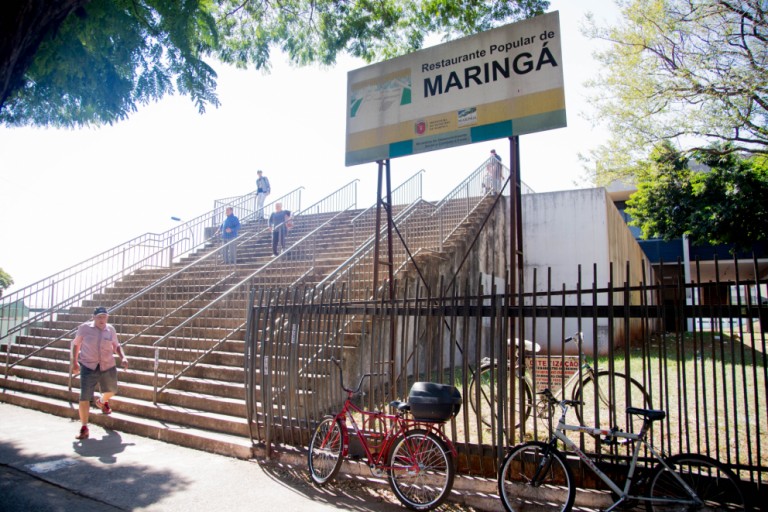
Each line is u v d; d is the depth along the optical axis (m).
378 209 6.70
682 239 27.86
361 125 6.88
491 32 5.93
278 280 10.84
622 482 4.21
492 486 4.55
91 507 4.62
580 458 4.32
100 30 4.90
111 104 5.45
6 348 11.64
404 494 4.67
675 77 13.58
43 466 5.71
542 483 4.34
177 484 5.18
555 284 15.16
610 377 4.34
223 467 5.71
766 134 13.17
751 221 21.89
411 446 4.71
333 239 13.87
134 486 5.12
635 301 16.44
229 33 9.23
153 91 5.56
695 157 15.80
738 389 7.91
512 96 5.72
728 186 22.19
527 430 6.20
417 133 6.38
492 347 4.77
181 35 5.45
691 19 12.93
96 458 6.02
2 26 3.58
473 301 5.12
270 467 5.70
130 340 9.94
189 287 12.05
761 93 12.59
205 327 9.90
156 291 12.16
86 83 5.24
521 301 4.70
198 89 5.69
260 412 6.82
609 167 16.11
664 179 16.42
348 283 8.41
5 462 5.84
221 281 11.23
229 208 14.95
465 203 13.52
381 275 9.12
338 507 4.62
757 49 12.46
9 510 4.52
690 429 6.02
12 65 3.78
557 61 5.50
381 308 5.51
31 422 7.72
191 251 16.03
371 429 5.13
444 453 4.43
